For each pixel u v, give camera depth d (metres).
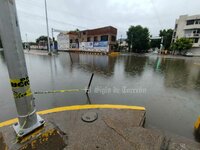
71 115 2.80
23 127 1.77
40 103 3.69
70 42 35.50
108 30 28.61
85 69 9.48
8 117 2.99
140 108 3.21
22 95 1.65
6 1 1.31
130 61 15.88
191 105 3.92
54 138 1.90
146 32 42.84
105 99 4.11
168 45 44.88
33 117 1.84
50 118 2.65
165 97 4.50
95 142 2.02
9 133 2.13
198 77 7.77
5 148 1.72
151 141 2.06
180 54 35.31
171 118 3.18
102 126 2.43
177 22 37.50
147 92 4.95
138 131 2.30
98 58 18.62
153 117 3.20
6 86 5.27
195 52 34.22
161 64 13.77
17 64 1.52
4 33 1.39
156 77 7.57
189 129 2.77
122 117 2.77
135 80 6.70
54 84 5.61
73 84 5.64
